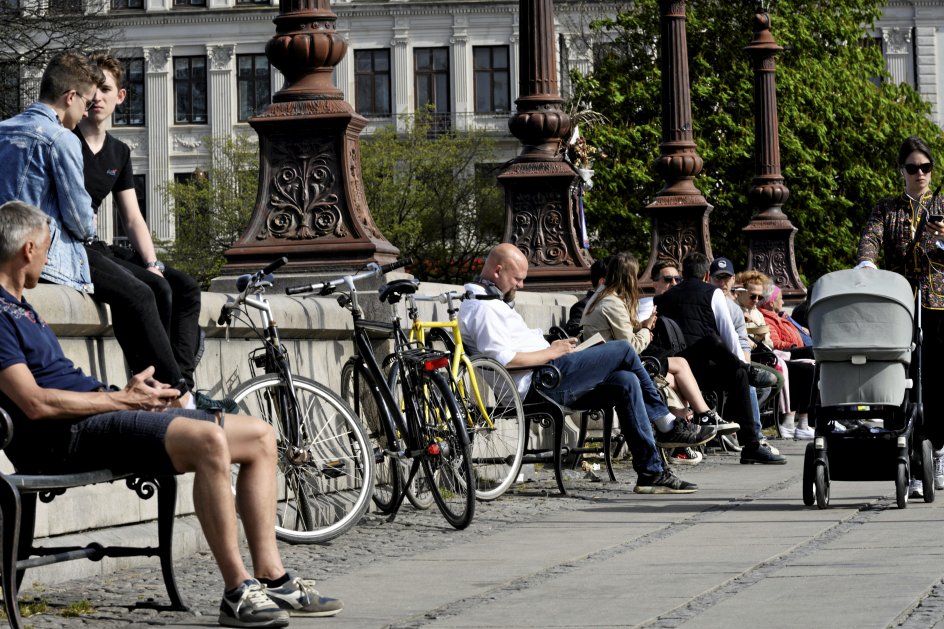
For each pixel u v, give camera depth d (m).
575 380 26.19
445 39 177.38
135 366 17.53
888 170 120.12
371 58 178.50
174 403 17.09
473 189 153.88
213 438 13.78
